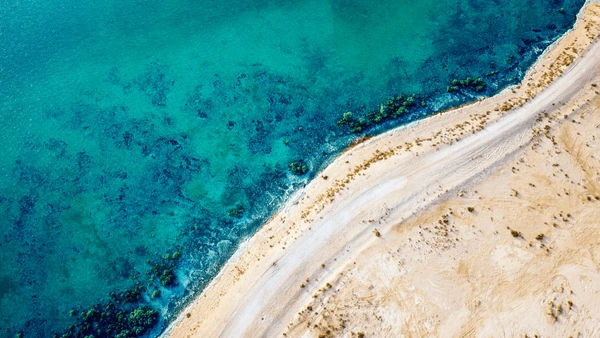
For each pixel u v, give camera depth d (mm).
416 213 45312
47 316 45750
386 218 45344
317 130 52844
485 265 42844
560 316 40406
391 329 41000
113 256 47969
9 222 50281
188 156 52625
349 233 45031
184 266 47062
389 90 54875
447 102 53156
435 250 43750
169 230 48875
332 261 44062
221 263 46938
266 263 44750
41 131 55469
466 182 46344
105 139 54438
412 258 43562
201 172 51594
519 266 42625
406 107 53094
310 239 45156
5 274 47719
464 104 52719
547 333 39938
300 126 53312
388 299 42062
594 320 40031
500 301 41438
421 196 46000
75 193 51375
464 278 42531
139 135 54344
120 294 46250
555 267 42344
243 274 45000
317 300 42406
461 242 43938
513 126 49031
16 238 49438
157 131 54469
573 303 40781
